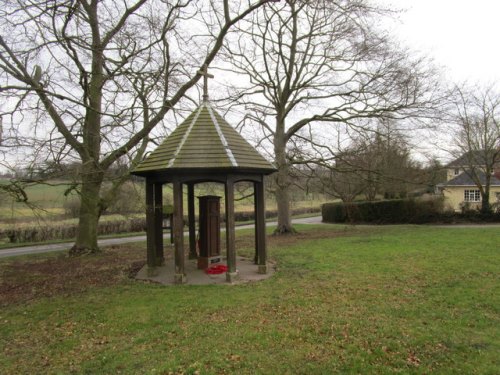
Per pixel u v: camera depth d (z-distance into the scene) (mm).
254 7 13820
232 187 9312
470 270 9414
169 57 13742
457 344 5230
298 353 5043
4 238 21812
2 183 8258
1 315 7230
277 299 7496
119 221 27156
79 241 15148
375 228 23078
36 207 9117
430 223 25797
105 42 13000
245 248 15469
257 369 4652
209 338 5605
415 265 10227
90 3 14586
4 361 5191
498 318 6203
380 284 8438
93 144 13398
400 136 19500
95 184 15047
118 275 10570
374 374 4504
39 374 4777
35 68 12141
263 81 20641
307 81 20203
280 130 20969
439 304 6945
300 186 25047
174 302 7480
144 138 14781
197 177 9188
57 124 11922
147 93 13133
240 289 8391
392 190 29500
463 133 27109
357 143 25078
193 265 11656
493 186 37406
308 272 9992
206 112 10344
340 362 4789
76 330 6227
